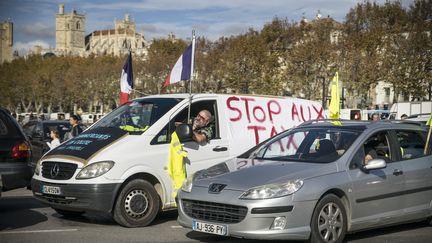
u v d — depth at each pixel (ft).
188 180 24.14
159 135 28.81
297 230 21.56
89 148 27.84
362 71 166.91
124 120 29.96
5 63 364.79
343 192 23.21
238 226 21.49
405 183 25.79
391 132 26.68
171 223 29.04
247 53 188.44
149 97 31.73
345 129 26.16
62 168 27.43
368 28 176.14
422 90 160.25
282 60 189.16
